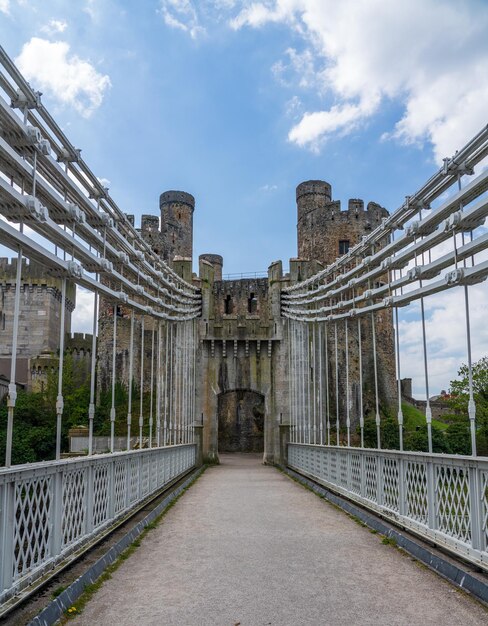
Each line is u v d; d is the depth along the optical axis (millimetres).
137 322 39875
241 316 23266
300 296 18266
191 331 21891
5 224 4777
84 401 32031
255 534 7918
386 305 8469
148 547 7086
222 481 15984
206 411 22922
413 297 7508
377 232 9352
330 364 35688
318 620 4457
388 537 7543
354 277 11539
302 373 21594
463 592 5133
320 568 6027
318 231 48281
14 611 4367
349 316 11578
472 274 5820
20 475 4711
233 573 5836
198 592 5188
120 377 39969
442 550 6289
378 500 8758
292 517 9406
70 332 48906
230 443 38344
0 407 28422
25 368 42375
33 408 29172
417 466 7098
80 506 6445
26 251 5398
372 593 5141
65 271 6164
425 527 6652
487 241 5641
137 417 26344
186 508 10477
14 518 4559
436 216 6852
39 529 5148
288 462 21141
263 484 15078
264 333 23172
